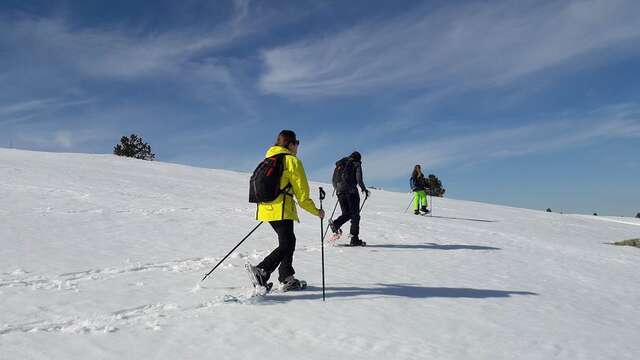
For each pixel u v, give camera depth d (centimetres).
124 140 6662
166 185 1953
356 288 629
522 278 785
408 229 1282
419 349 436
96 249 741
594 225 2323
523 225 1855
